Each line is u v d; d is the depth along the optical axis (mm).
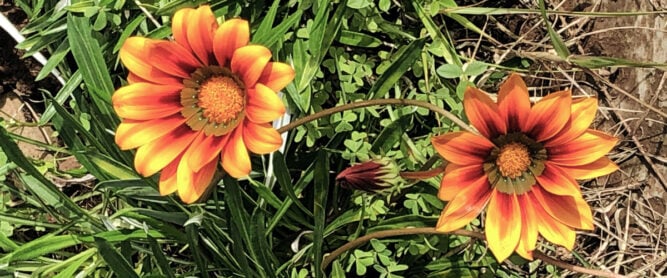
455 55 380
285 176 341
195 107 297
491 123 289
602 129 435
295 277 364
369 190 323
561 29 429
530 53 406
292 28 368
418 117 386
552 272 409
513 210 301
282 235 402
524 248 299
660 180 425
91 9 356
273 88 277
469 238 382
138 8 376
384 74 365
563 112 283
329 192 398
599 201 435
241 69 276
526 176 304
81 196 415
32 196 401
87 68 354
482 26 425
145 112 290
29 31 379
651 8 412
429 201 372
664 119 417
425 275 396
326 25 361
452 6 379
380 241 375
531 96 432
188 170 292
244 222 338
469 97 282
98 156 362
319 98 372
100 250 337
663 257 426
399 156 365
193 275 381
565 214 298
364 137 365
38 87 435
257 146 276
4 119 427
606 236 435
